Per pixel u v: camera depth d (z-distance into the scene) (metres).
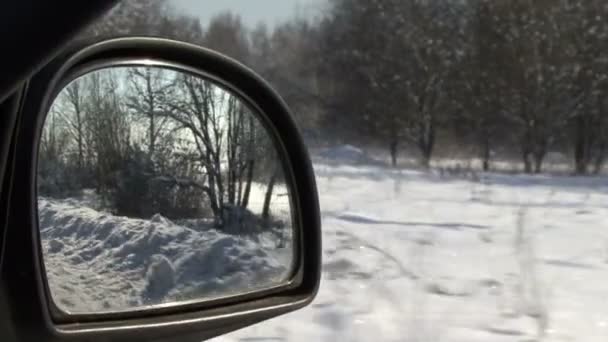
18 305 1.40
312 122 41.75
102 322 1.65
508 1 34.84
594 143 33.25
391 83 38.78
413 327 4.25
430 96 37.75
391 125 38.22
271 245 2.16
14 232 1.38
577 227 9.46
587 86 33.34
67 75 1.57
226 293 1.95
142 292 1.74
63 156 1.60
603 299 5.34
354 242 7.15
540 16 34.12
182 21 20.39
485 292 5.35
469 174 23.06
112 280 1.69
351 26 41.22
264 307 2.02
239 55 40.34
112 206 1.72
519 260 6.47
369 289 5.18
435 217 10.16
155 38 1.87
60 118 1.58
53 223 1.60
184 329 1.79
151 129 1.84
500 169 34.31
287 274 2.18
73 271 1.61
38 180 1.52
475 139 36.75
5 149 1.24
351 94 40.91
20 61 0.96
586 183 21.50
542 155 33.38
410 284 5.45
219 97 2.07
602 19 33.66
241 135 2.12
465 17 37.25
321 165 25.00
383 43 39.88
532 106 33.38
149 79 1.83
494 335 4.25
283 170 2.28
